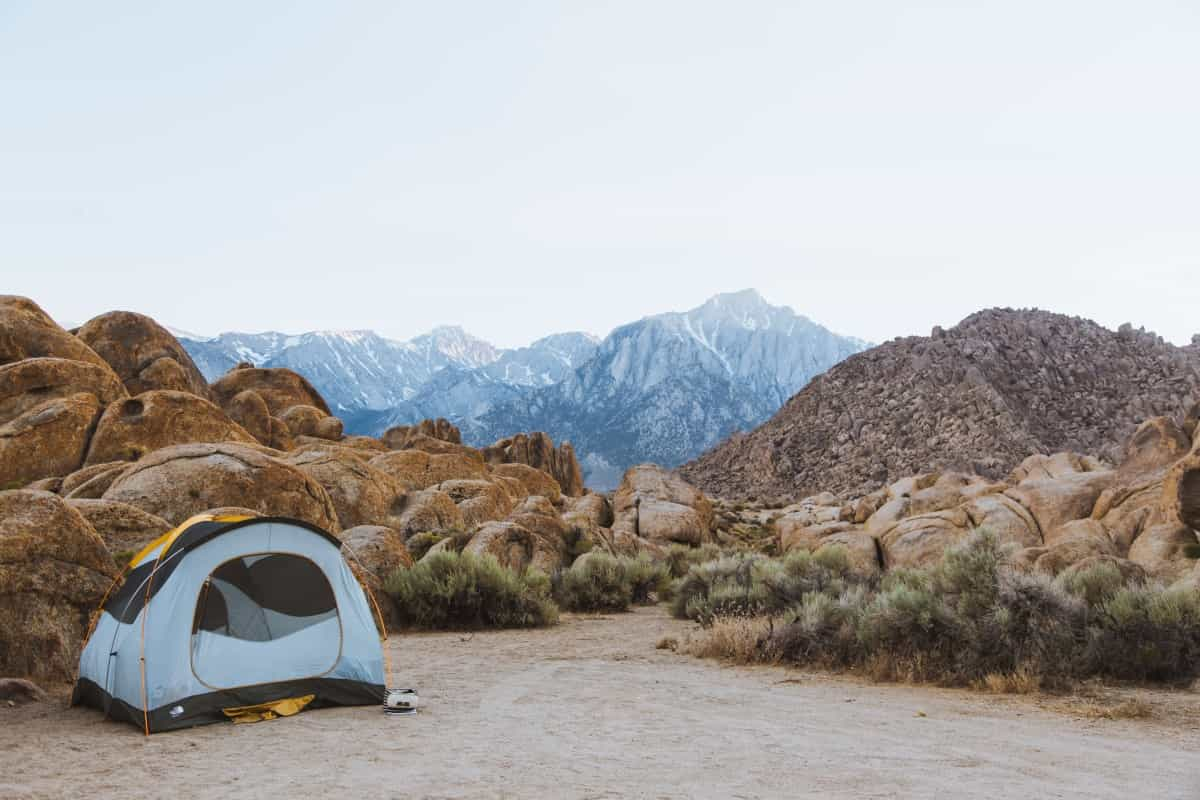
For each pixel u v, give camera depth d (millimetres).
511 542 24703
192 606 9711
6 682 10469
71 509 12172
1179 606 12367
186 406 26953
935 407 97688
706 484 104250
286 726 9266
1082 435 92750
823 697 11203
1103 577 14336
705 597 21391
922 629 12953
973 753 7969
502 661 14578
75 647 11484
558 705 10531
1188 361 105250
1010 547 14344
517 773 7141
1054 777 7062
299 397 43625
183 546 10062
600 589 23859
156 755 7934
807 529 34656
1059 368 107062
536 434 56375
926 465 86500
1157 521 20156
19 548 11398
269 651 10055
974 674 12164
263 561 10352
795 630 14453
